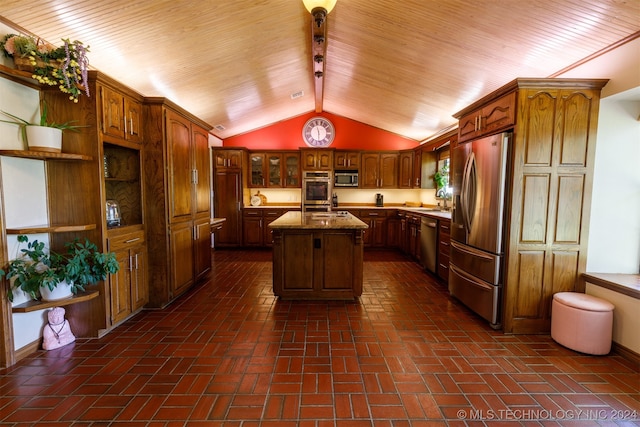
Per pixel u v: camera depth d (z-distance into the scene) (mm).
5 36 1924
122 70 3025
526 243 2438
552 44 2414
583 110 2346
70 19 2127
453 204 3295
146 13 2264
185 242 3340
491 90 3580
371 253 5754
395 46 3076
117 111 2471
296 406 1606
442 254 3871
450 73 3359
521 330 2484
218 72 3607
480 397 1690
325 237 3174
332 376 1873
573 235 2432
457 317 2795
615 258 2449
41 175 2240
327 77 4531
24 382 1803
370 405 1618
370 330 2520
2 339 1941
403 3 2348
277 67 3914
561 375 1903
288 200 6613
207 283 3795
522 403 1644
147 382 1806
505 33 2422
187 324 2619
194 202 3559
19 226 2070
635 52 2066
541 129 2359
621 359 2090
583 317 2139
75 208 2299
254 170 6371
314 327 2568
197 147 3646
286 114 6301
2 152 1878
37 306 2027
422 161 5828
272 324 2623
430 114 4891
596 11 1937
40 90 2211
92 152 2262
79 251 2156
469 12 2266
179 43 2783
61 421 1494
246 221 6113
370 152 6348
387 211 6145
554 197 2404
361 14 2646
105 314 2354
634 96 2242
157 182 2891
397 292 3494
